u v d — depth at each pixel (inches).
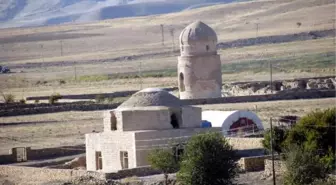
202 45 6934.1
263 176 4207.7
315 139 4330.7
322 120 4409.5
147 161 4626.0
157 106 4785.9
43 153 5482.3
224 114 5408.5
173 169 4365.2
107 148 4808.1
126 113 4758.9
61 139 6210.6
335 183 3791.8
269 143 4475.9
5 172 4896.7
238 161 4402.1
